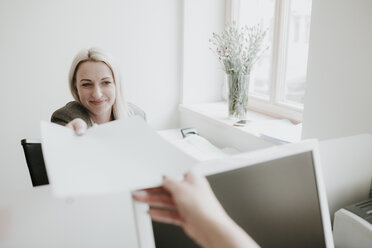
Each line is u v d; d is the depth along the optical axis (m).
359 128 1.11
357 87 1.10
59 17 1.98
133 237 0.57
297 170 0.64
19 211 0.54
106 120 1.62
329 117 1.22
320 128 1.26
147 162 0.46
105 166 0.44
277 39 1.91
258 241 0.59
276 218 0.61
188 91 2.35
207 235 0.37
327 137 1.23
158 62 2.27
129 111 1.75
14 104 2.01
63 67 2.06
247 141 1.73
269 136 1.54
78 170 0.41
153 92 2.31
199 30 2.28
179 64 2.34
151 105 2.33
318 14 1.21
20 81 1.99
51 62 2.03
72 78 1.55
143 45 2.20
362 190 1.02
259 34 1.98
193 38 2.27
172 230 0.49
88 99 1.54
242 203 0.57
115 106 1.64
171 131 2.06
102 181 0.39
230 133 1.88
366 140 0.99
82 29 2.04
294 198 0.63
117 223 0.56
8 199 0.55
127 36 2.15
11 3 1.88
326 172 0.92
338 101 1.17
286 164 0.62
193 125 2.28
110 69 1.56
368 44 1.05
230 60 1.81
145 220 0.45
